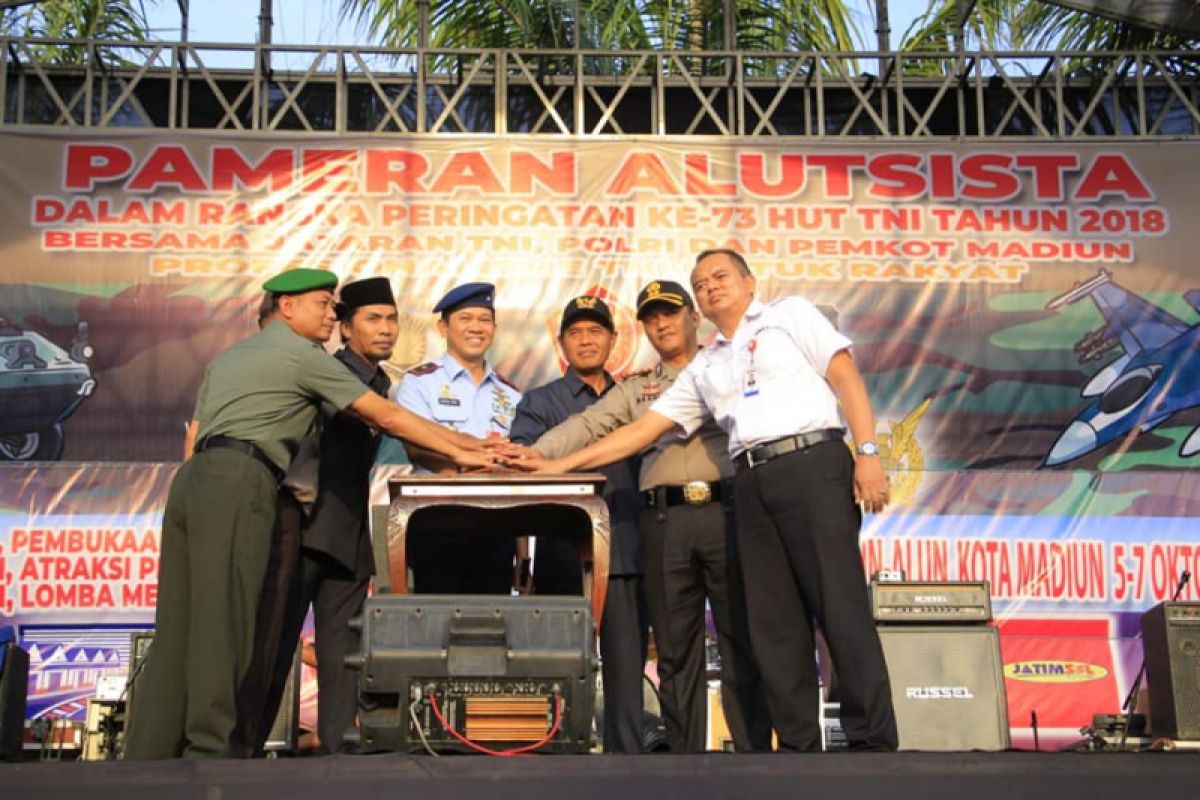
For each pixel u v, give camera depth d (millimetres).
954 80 9117
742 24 10531
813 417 4789
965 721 6395
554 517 4957
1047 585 8461
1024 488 8570
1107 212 8867
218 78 8992
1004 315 8758
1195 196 8875
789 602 4816
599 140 8883
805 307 4934
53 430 8422
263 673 4832
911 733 6375
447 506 4723
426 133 8844
